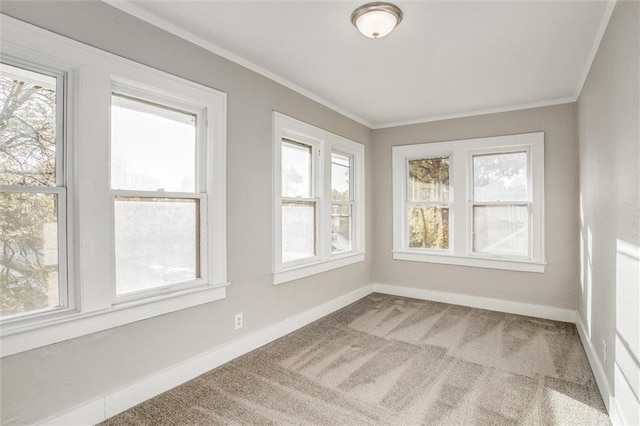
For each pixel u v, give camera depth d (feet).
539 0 6.08
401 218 14.69
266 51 8.24
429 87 10.52
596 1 6.10
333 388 7.16
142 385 6.62
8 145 5.15
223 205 8.18
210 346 7.97
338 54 8.37
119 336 6.29
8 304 5.15
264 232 9.46
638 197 4.87
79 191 5.73
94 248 5.91
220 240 8.12
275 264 9.73
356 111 13.07
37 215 5.43
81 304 5.74
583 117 9.73
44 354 5.34
